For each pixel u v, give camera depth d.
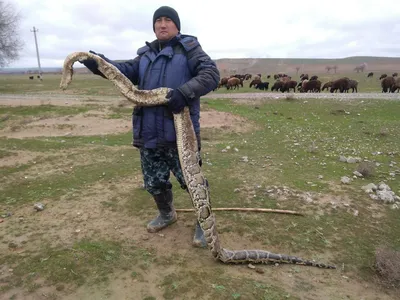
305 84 33.94
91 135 12.39
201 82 3.80
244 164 8.23
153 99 3.98
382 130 12.98
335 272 4.00
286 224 5.05
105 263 3.94
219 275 3.77
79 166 7.86
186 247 4.39
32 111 17.00
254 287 3.56
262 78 66.19
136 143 4.33
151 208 5.52
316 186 6.63
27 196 6.01
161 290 3.51
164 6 4.05
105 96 27.53
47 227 4.86
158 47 4.29
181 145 4.01
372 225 5.14
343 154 9.66
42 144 9.96
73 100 22.66
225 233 4.77
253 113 17.59
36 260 3.99
